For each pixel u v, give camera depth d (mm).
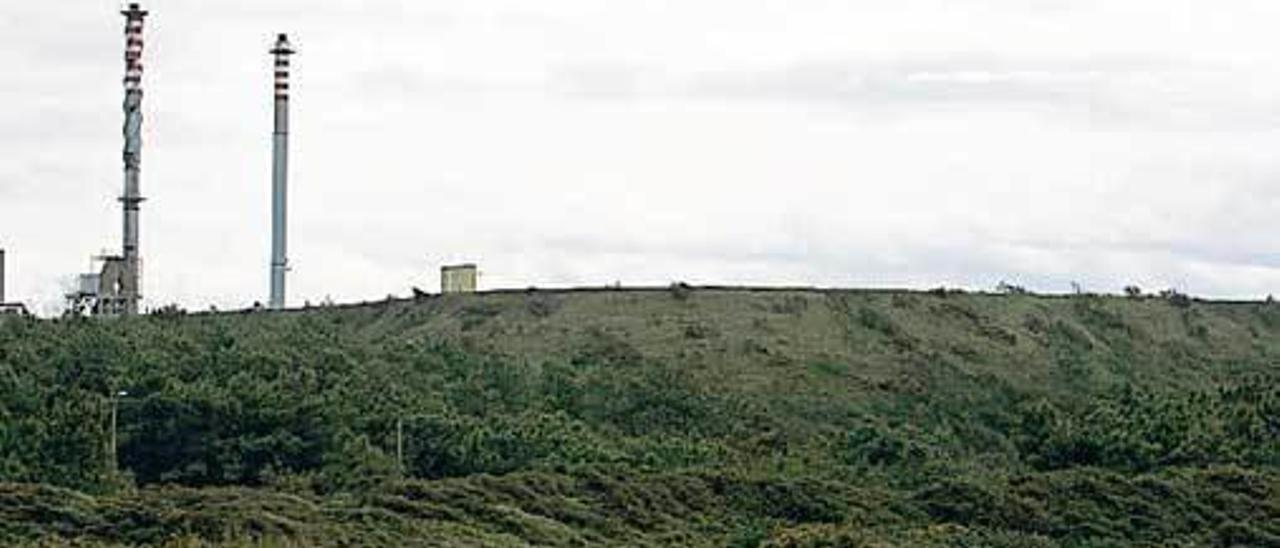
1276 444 107438
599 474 88812
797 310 149375
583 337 145000
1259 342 164500
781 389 130875
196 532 69125
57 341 115500
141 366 107812
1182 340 160625
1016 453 114062
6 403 99875
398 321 157125
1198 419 110750
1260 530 89562
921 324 150500
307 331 136750
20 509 71000
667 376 127312
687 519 85188
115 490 86250
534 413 112812
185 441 98750
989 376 140875
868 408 128875
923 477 100312
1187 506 91500
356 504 79250
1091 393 138375
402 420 103438
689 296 152750
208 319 145500
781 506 88000
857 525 85312
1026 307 158250
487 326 151250
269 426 99062
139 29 148250
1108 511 90125
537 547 73625
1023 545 83875
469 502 80562
